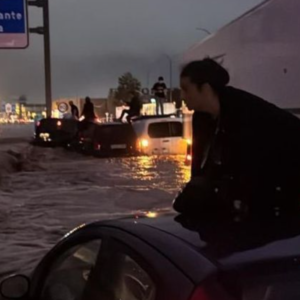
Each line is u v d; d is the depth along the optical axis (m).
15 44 25.36
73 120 30.59
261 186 3.80
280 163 3.83
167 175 17.61
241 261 2.38
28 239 9.18
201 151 4.16
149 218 3.11
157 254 2.56
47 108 34.59
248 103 3.86
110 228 2.99
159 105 37.50
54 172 19.28
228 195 3.82
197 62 4.01
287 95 7.42
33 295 3.53
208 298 2.24
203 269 2.36
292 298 2.24
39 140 30.45
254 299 2.24
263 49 8.23
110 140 24.08
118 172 18.77
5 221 10.74
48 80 34.62
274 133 3.80
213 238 2.66
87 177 17.69
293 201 3.87
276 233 2.73
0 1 25.12
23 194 14.48
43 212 11.80
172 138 23.78
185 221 3.00
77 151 26.83
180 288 2.32
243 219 3.07
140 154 23.80
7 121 116.31
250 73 8.81
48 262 3.48
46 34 34.03
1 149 25.83
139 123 24.02
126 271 2.68
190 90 3.98
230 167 3.88
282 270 2.34
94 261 2.97
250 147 3.79
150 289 2.46
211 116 4.05
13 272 7.06
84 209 12.16
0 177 16.92
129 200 13.24
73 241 3.28
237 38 9.36
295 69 7.14
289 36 7.29
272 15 7.88
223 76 3.95
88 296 2.92
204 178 3.97
